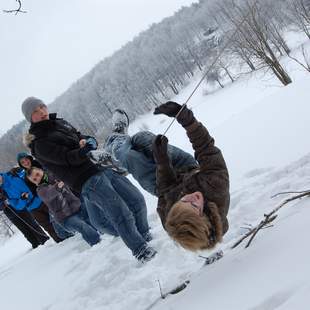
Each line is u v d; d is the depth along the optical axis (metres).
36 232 11.38
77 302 5.17
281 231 3.67
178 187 3.61
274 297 2.80
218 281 3.54
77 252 7.80
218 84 49.44
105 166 5.23
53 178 7.55
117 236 6.90
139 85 84.44
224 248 4.25
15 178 9.80
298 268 3.00
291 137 6.92
